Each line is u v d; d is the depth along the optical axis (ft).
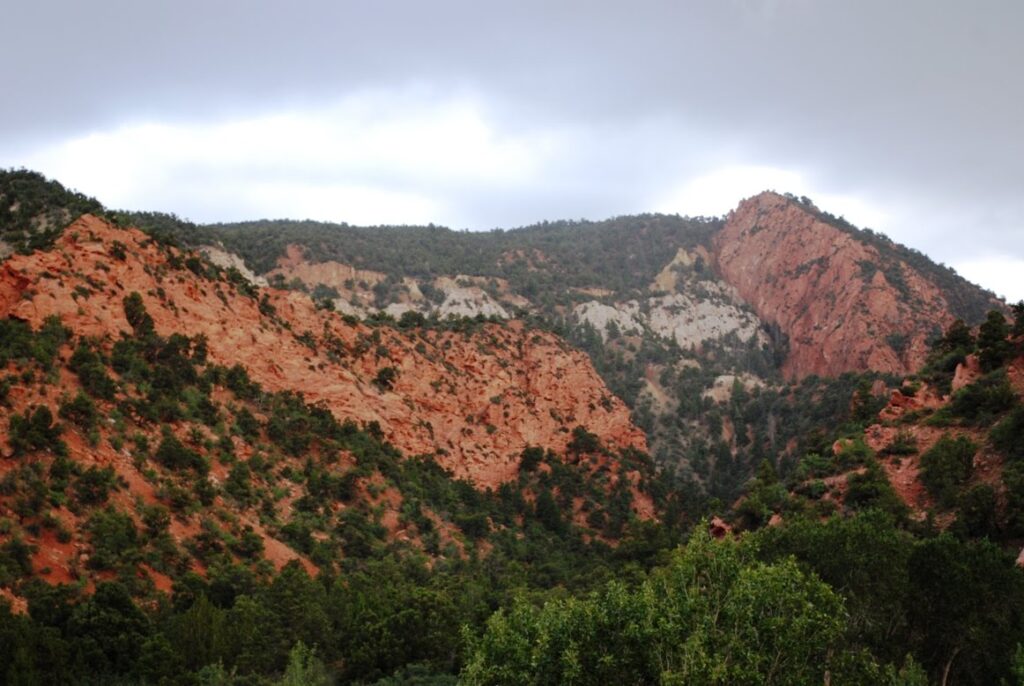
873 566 169.78
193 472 266.77
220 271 374.43
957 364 310.45
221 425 297.94
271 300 388.57
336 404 366.84
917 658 163.63
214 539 243.81
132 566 211.20
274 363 353.92
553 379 488.85
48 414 227.40
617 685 136.36
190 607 208.23
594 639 140.26
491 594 273.54
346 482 319.88
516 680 140.67
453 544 328.29
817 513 253.65
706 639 131.44
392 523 322.14
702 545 148.46
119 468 242.37
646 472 465.47
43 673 162.50
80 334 275.18
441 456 397.39
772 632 132.67
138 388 277.23
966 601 158.81
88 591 196.13
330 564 272.92
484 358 461.78
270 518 278.87
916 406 298.97
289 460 317.01
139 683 172.24
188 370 305.12
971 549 166.50
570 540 381.81
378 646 219.00
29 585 188.55
